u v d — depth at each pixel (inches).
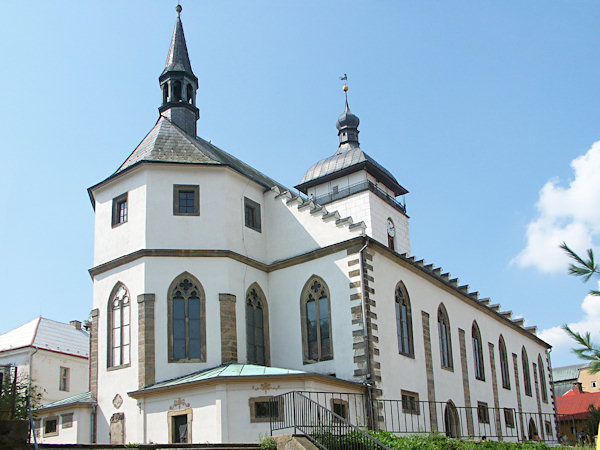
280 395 1041.5
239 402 1121.4
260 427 1107.3
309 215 1428.4
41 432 1336.1
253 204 1486.2
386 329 1326.3
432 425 1409.9
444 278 1764.3
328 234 1385.3
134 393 1224.2
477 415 1662.2
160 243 1355.8
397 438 943.7
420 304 1507.1
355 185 2191.2
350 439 852.0
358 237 1326.3
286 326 1389.0
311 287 1376.7
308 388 1131.3
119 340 1332.4
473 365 1732.3
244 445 909.8
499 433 1771.7
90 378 1346.0
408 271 1486.2
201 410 1142.3
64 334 2095.2
